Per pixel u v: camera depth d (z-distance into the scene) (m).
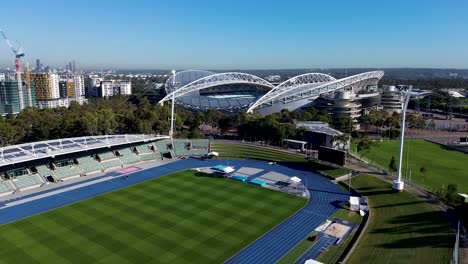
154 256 62.09
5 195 92.69
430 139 177.12
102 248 64.62
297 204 87.38
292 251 64.44
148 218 78.25
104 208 83.94
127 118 164.88
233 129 195.62
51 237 68.81
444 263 54.75
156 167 120.81
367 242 66.00
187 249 64.75
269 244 67.00
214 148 141.38
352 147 151.62
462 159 135.00
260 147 141.75
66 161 112.44
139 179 107.12
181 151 138.12
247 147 142.00
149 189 97.88
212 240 68.31
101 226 73.94
